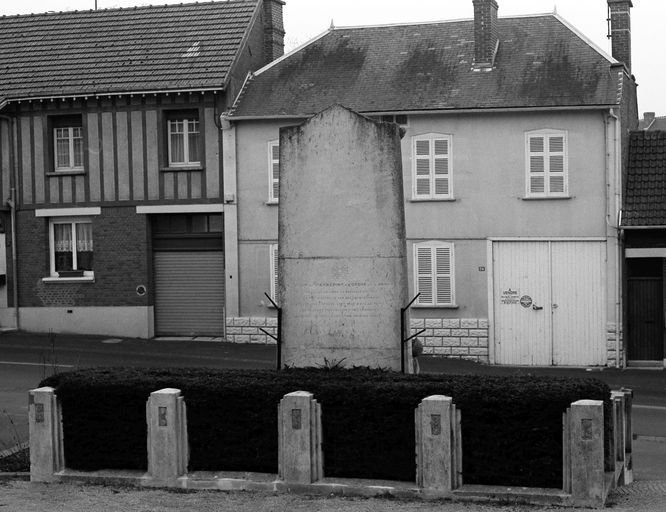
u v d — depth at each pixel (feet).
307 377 40.65
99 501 37.42
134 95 98.68
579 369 90.58
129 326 100.42
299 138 45.73
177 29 105.60
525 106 92.22
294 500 37.19
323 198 45.42
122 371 42.78
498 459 37.27
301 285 45.55
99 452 40.73
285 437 38.29
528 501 36.29
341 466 38.68
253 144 97.76
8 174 102.68
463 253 94.27
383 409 38.24
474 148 94.02
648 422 63.00
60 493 38.81
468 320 93.91
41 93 100.07
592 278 91.97
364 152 45.01
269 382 39.81
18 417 59.72
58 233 102.73
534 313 92.99
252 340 97.86
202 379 40.57
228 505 36.58
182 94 98.12
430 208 94.79
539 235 92.84
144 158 99.71
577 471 35.94
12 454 46.62
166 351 91.61
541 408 36.81
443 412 36.86
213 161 98.73
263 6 109.60
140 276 100.12
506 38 100.99
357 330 44.88
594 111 91.81
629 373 87.45
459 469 37.45
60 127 102.42
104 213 100.63
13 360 85.05
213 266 100.32
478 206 93.97
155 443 39.47
